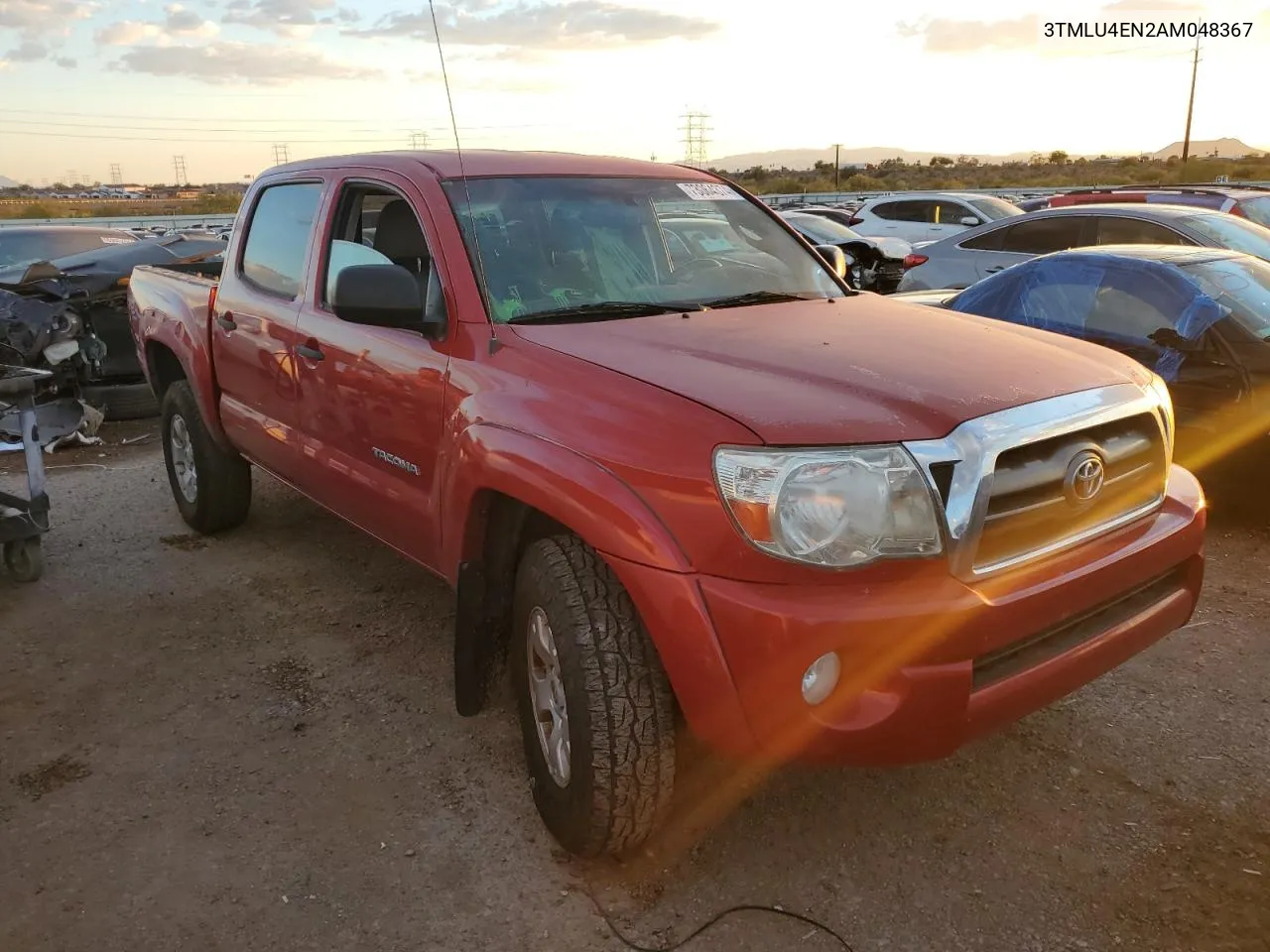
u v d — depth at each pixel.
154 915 2.54
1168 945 2.38
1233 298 5.07
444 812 2.97
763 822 2.88
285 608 4.44
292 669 3.87
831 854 2.75
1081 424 2.46
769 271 3.80
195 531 5.44
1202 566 2.87
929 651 2.21
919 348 2.79
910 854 2.74
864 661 2.20
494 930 2.49
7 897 2.61
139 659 3.97
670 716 2.51
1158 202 10.87
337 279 3.06
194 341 4.82
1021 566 2.38
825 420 2.26
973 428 2.28
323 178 4.02
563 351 2.79
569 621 2.51
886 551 2.21
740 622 2.19
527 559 2.73
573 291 3.27
